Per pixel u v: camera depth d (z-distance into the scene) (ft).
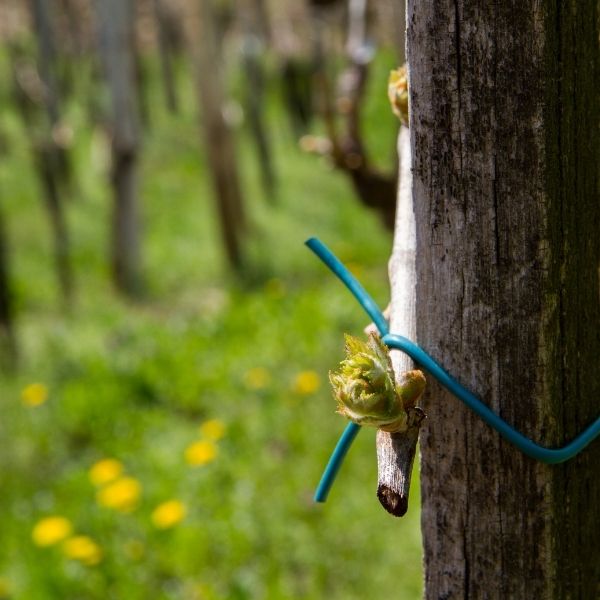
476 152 4.49
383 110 69.26
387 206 16.42
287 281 45.09
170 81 85.92
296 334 30.86
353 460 19.71
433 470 5.16
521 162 4.43
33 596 15.39
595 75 4.49
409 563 15.56
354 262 44.55
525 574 5.08
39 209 57.41
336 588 15.24
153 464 21.31
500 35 4.31
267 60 95.96
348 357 4.26
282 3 100.48
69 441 24.57
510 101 4.36
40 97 63.00
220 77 47.44
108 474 18.25
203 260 50.21
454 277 4.72
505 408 4.80
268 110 90.17
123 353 30.60
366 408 4.07
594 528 5.19
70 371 29.71
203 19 46.47
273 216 57.21
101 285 46.57
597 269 4.78
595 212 4.69
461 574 5.24
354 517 17.01
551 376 4.72
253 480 19.33
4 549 17.63
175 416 25.45
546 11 4.25
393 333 5.04
